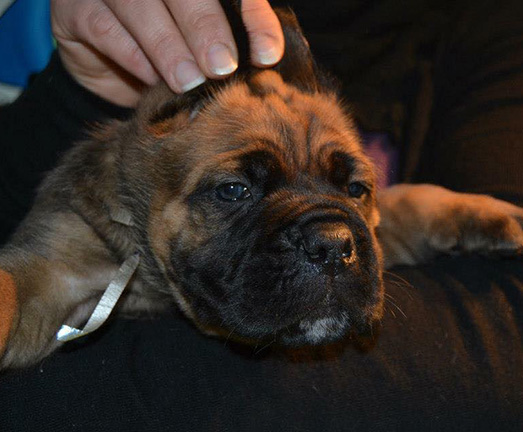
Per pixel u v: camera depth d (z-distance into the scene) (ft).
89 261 1.52
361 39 1.92
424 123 1.89
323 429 1.14
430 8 1.99
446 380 1.19
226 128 1.50
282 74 1.65
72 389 1.14
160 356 1.19
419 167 1.88
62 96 1.68
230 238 1.43
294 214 1.37
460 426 1.16
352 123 1.68
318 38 1.89
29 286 1.47
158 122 1.54
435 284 1.34
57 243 1.52
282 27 1.65
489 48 1.79
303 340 1.32
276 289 1.32
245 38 1.34
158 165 1.53
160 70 1.31
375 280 1.34
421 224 1.65
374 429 1.15
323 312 1.31
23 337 1.43
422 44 1.96
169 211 1.50
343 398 1.16
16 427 1.12
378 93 1.89
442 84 1.90
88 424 1.12
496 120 1.61
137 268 1.55
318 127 1.54
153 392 1.15
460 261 1.44
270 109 1.53
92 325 1.35
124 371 1.17
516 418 1.18
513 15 1.84
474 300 1.29
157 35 1.30
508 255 1.52
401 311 1.28
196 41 1.26
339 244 1.31
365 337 1.24
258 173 1.45
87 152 1.61
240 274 1.38
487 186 1.52
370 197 1.59
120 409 1.13
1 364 1.39
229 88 1.56
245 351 1.28
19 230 1.61
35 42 2.34
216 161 1.46
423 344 1.23
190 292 1.46
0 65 2.37
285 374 1.18
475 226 1.57
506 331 1.25
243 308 1.35
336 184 1.52
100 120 1.69
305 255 1.31
